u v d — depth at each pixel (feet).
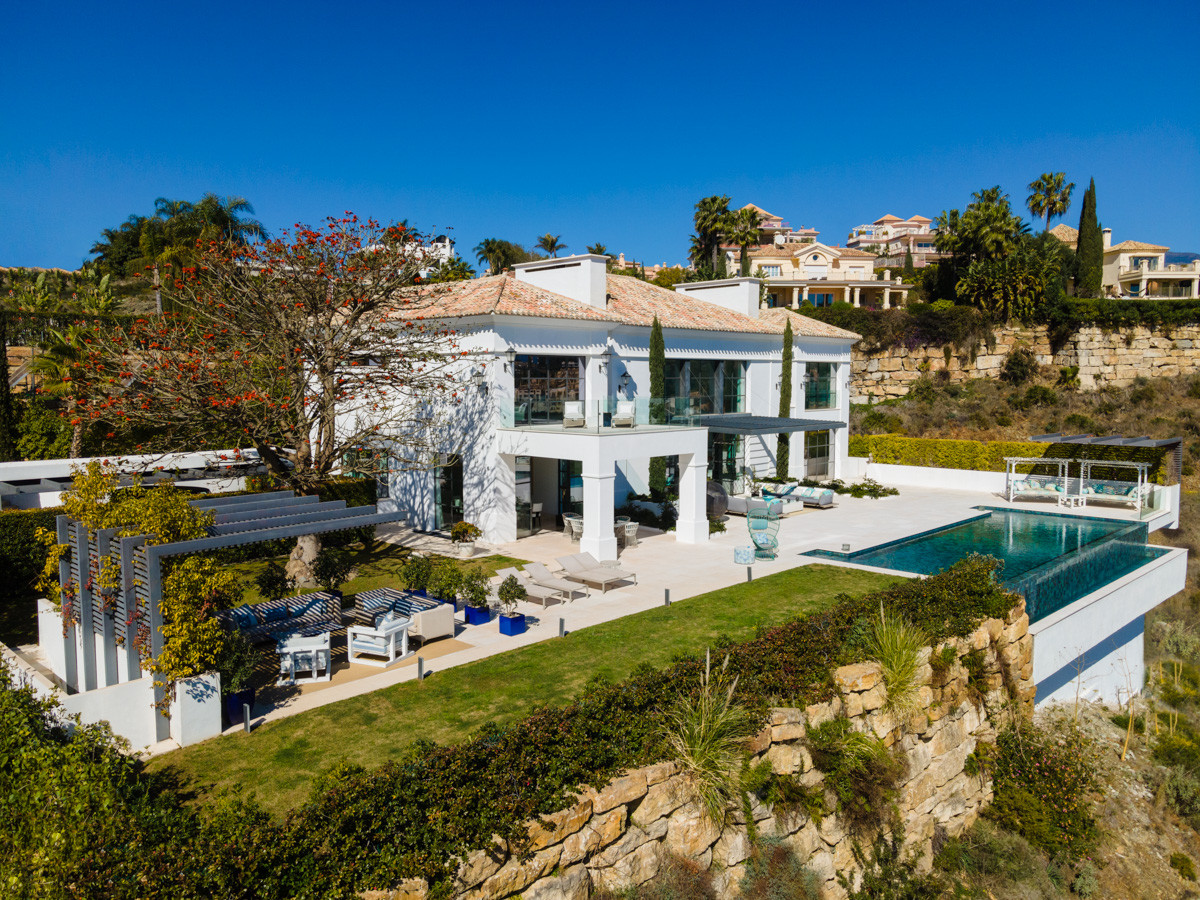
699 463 77.61
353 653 43.93
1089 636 61.05
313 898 22.80
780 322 116.67
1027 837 46.03
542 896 27.55
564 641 47.26
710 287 122.42
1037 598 57.26
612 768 31.12
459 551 71.82
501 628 48.73
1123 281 262.88
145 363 57.62
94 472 39.83
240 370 59.41
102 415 56.03
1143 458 102.89
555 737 30.73
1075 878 44.19
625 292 102.12
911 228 423.23
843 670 40.96
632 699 34.42
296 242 60.70
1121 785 54.34
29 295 128.57
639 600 56.54
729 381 107.14
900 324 188.65
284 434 61.87
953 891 41.27
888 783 39.22
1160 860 47.98
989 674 49.32
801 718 37.65
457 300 82.48
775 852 34.96
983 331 194.70
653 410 74.54
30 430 88.69
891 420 176.35
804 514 93.91
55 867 21.25
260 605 46.44
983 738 48.80
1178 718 68.18
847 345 126.41
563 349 82.38
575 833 28.76
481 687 39.86
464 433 79.25
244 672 35.27
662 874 31.48
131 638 34.50
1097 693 68.80
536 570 59.26
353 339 63.77
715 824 33.42
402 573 53.62
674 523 85.10
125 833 22.93
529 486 80.94
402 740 33.76
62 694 34.35
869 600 48.42
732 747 34.17
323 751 32.71
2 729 28.12
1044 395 185.68
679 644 46.47
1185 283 258.57
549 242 276.00
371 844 24.75
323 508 45.14
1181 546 102.27
